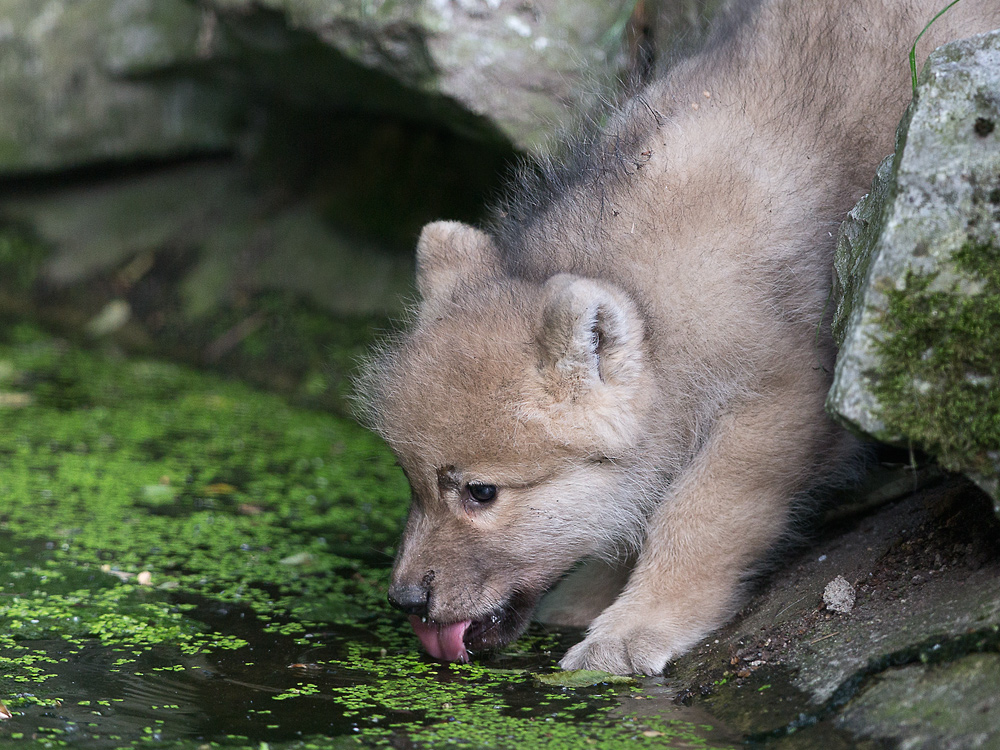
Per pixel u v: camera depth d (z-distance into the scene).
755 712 6.00
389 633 7.87
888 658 5.69
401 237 14.23
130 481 11.12
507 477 7.41
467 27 10.47
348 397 9.46
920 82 5.98
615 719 6.25
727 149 7.85
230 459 11.91
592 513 7.65
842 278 6.57
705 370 7.59
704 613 7.40
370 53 10.83
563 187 8.55
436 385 7.41
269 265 15.25
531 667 7.30
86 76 16.36
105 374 14.75
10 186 17.41
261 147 15.98
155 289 16.06
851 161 7.82
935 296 5.62
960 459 5.60
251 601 8.38
